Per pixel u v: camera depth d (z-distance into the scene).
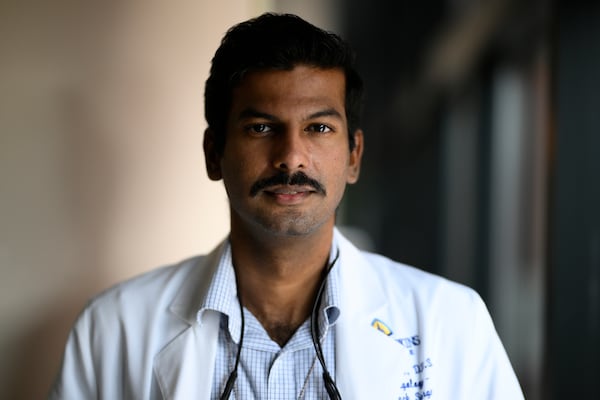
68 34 1.67
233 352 1.27
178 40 1.76
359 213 7.84
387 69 5.96
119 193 1.71
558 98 1.97
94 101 1.69
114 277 1.71
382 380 1.25
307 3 4.27
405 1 4.23
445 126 5.43
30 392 1.64
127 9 1.71
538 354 2.75
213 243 1.79
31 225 1.64
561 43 1.97
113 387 1.31
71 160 1.67
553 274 1.99
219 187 1.80
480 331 1.33
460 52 4.24
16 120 1.63
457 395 1.27
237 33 1.25
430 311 1.34
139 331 1.32
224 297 1.28
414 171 6.70
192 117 1.77
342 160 1.22
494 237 3.78
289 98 1.18
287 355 1.25
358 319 1.31
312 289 1.30
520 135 3.17
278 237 1.22
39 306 1.65
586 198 1.96
